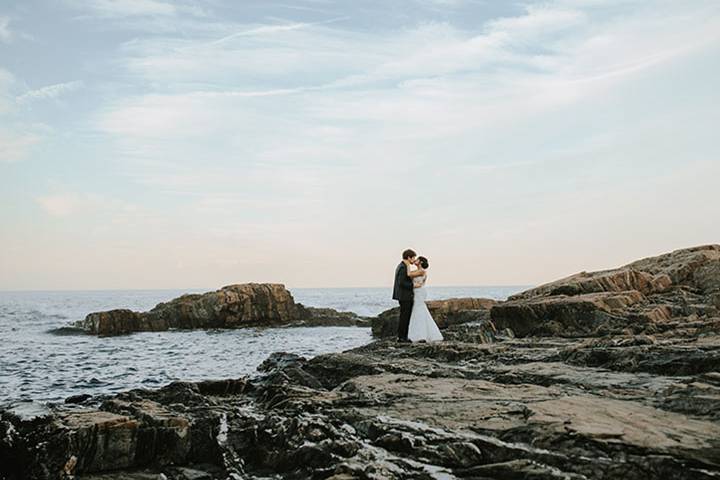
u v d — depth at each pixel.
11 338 35.88
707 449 5.04
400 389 8.80
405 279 17.39
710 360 8.95
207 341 32.81
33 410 7.86
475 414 6.89
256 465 7.09
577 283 20.61
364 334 37.88
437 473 5.40
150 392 11.11
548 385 9.01
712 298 17.77
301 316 48.84
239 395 12.12
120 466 7.00
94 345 30.33
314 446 6.50
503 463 5.31
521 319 17.78
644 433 5.51
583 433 5.52
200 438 7.64
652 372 9.35
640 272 20.81
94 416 7.45
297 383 12.61
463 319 28.30
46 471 6.66
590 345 11.88
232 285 47.03
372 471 5.47
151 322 42.53
